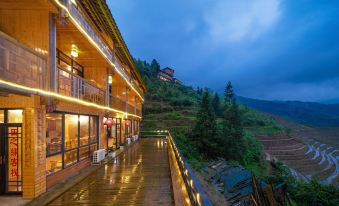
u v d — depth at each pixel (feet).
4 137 20.75
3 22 20.95
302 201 44.80
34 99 20.21
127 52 49.49
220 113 187.21
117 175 28.45
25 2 19.49
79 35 26.13
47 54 20.80
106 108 39.14
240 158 100.99
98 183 24.91
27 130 20.15
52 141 24.56
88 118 35.32
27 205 18.34
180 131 110.32
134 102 78.23
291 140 185.06
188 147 89.56
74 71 35.83
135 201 19.27
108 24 35.29
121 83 56.34
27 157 20.02
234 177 50.52
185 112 152.76
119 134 58.29
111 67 40.09
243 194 40.34
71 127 29.78
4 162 20.63
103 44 34.45
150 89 189.16
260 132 187.32
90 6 29.32
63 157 26.63
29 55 18.19
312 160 145.07
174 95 191.42
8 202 18.98
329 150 184.55
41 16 21.03
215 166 64.28
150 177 27.35
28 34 20.94
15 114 21.01
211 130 95.71
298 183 51.72
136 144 66.64
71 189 22.85
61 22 21.33
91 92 33.91
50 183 22.89
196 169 58.29
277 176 56.39
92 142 36.55
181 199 17.90
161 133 102.27
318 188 46.42
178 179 23.36
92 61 36.65
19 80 16.84
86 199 19.95
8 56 15.67
